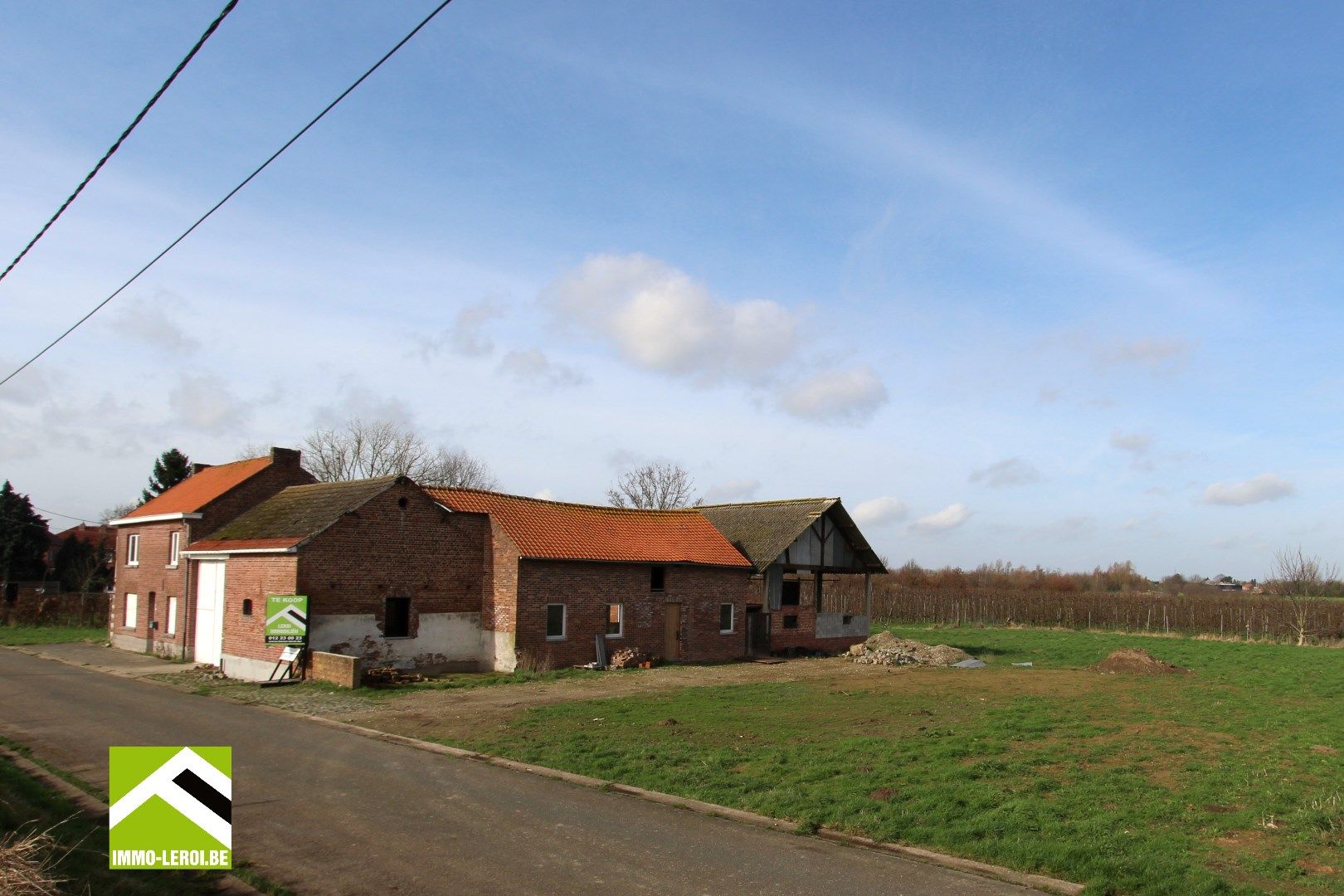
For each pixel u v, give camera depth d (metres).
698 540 34.78
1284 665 34.16
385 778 12.88
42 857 8.12
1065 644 45.16
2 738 15.49
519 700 21.64
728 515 39.94
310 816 10.77
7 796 11.11
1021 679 27.81
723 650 33.97
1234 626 52.81
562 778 12.98
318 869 8.86
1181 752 15.43
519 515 29.91
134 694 22.05
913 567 94.19
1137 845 9.84
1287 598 51.97
